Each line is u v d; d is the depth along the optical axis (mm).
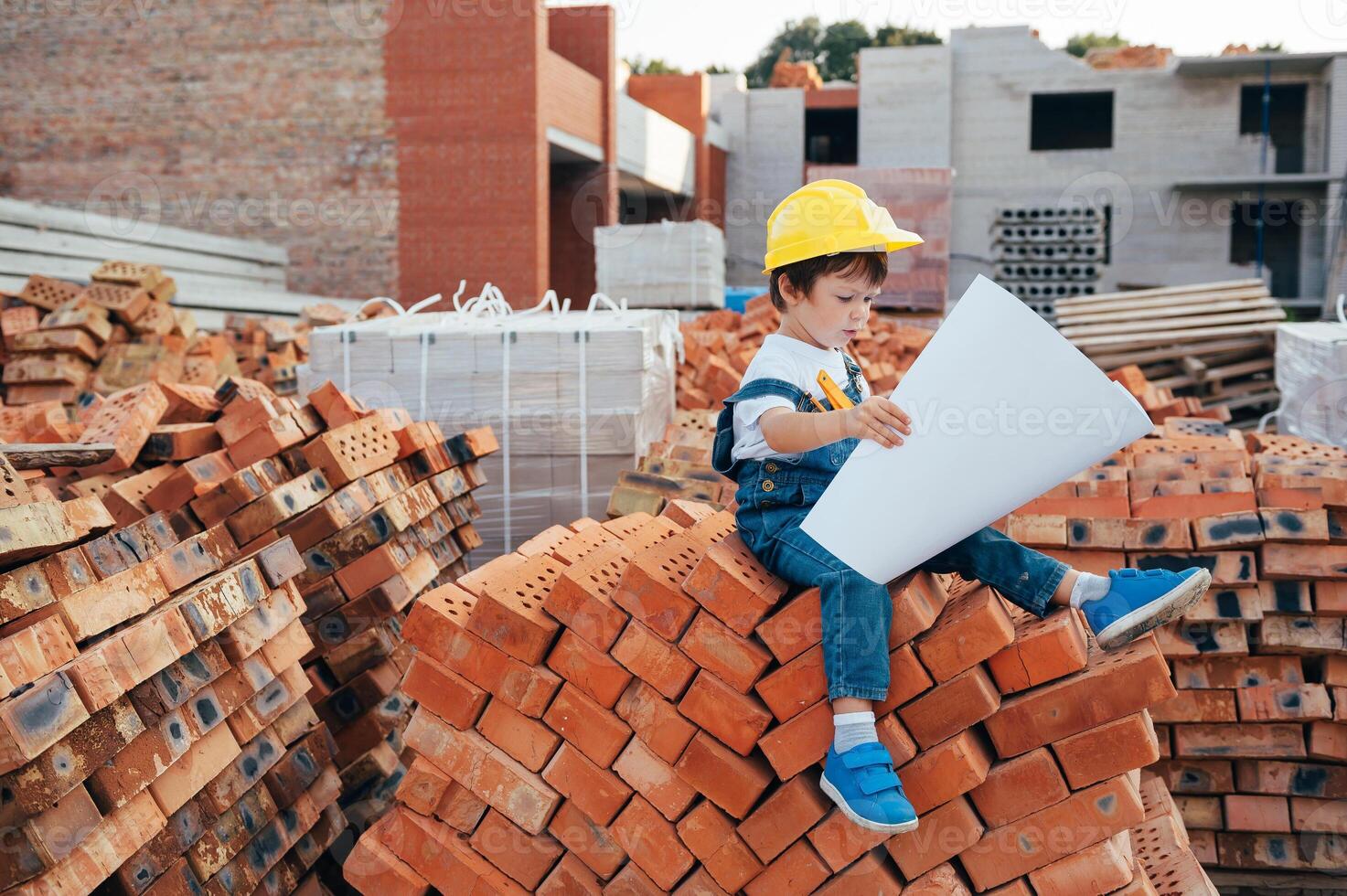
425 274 13086
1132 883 2260
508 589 2500
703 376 6258
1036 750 2293
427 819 2486
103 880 2045
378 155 13102
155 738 2223
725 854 2314
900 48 19156
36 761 1900
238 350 8414
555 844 2459
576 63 15000
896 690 2285
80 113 13438
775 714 2273
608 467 4586
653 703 2352
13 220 9398
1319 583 3297
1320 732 3309
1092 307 8422
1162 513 3416
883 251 2395
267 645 2691
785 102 20203
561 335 4594
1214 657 3375
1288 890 3348
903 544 2197
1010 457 2137
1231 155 18859
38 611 2121
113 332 7551
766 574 2400
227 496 3303
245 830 2572
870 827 2117
